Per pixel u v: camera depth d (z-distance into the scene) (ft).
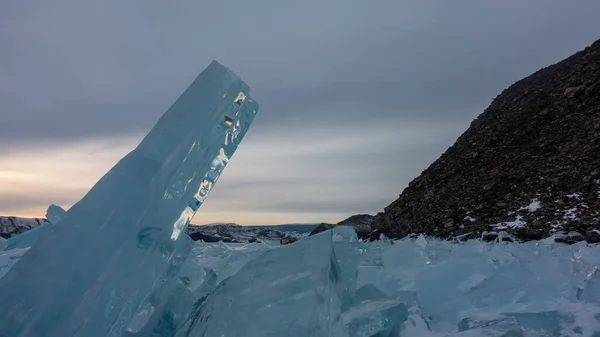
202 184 4.16
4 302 3.36
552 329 5.67
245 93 4.55
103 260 3.63
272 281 4.10
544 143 60.54
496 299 7.13
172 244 3.97
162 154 3.99
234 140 4.40
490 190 56.49
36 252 3.61
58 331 3.35
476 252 9.52
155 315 4.54
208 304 4.50
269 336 3.60
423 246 12.54
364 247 12.65
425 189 71.56
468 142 78.18
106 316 3.59
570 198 44.98
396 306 5.41
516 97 80.69
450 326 6.56
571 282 7.47
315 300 3.80
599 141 51.80
